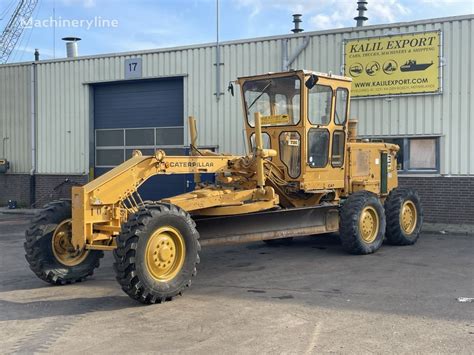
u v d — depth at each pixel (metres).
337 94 10.38
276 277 8.37
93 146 20.19
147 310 6.58
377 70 15.00
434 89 14.32
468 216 14.08
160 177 15.35
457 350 5.10
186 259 7.12
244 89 10.38
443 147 14.30
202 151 9.55
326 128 10.14
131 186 7.49
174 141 18.83
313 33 15.81
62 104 20.38
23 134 21.11
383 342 5.33
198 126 17.84
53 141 20.58
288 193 10.03
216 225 8.56
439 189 14.38
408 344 5.27
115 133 19.86
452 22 14.13
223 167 8.98
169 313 6.43
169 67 18.33
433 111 14.39
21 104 21.12
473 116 13.97
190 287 7.75
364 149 11.36
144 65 18.80
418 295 7.14
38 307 6.77
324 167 10.19
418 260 9.68
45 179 20.73
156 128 19.11
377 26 14.96
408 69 14.63
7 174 21.44
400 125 14.77
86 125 19.98
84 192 7.02
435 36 14.29
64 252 8.09
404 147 14.80
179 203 7.78
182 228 7.08
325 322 5.99
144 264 6.66
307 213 9.98
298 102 9.65
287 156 9.85
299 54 16.06
